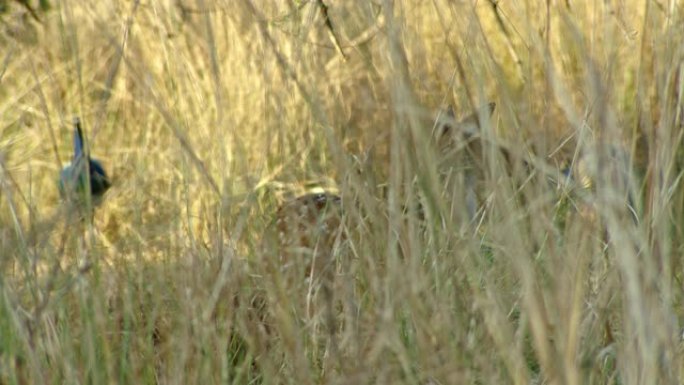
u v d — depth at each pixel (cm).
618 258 697
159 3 1305
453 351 742
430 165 770
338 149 846
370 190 864
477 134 774
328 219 1006
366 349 815
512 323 782
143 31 1325
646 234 720
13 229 958
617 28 905
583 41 804
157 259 1014
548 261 734
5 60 1259
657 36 812
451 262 800
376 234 842
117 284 959
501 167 760
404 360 760
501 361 767
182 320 865
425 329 756
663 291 704
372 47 1037
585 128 753
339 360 803
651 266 679
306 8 1156
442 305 764
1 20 1330
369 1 880
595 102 736
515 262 716
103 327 863
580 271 702
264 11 1164
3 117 1363
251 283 936
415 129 767
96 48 1357
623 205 698
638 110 830
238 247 956
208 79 1303
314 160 1091
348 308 838
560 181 801
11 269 922
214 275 896
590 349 744
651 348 665
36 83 1181
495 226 795
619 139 734
